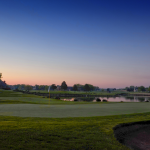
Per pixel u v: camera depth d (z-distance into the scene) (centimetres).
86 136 826
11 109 1803
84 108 1977
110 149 698
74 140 764
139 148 838
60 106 2220
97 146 715
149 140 959
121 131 1011
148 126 1200
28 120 1152
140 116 1452
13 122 1061
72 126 994
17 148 642
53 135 812
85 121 1173
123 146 755
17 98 4300
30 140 733
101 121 1187
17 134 797
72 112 1617
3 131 832
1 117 1243
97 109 1892
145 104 2666
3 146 652
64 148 671
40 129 900
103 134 880
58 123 1066
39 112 1587
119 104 2659
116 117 1363
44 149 650
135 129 1105
